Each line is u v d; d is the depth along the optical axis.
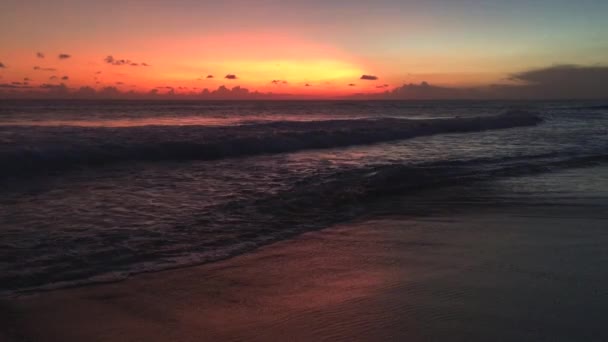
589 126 25.53
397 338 2.94
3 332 3.04
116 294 3.71
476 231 5.68
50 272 4.10
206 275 4.17
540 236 5.40
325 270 4.32
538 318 3.17
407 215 6.50
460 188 8.29
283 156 12.33
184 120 27.02
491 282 3.91
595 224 5.96
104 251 4.66
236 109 49.38
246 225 5.79
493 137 18.45
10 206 6.37
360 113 44.81
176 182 8.34
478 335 2.95
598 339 2.85
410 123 21.38
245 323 3.21
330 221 6.12
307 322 3.21
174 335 3.03
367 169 9.95
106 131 13.91
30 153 9.78
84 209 6.27
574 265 4.34
